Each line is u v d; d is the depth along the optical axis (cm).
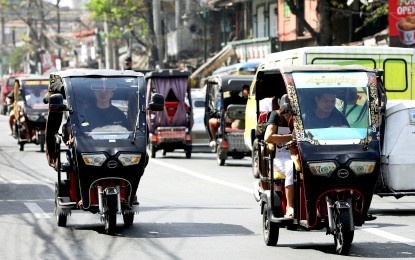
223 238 2664
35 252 2447
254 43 10562
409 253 2367
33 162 5569
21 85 6519
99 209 2738
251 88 4753
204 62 12388
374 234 2703
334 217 2333
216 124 5353
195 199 3650
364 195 2350
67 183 2880
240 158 5653
